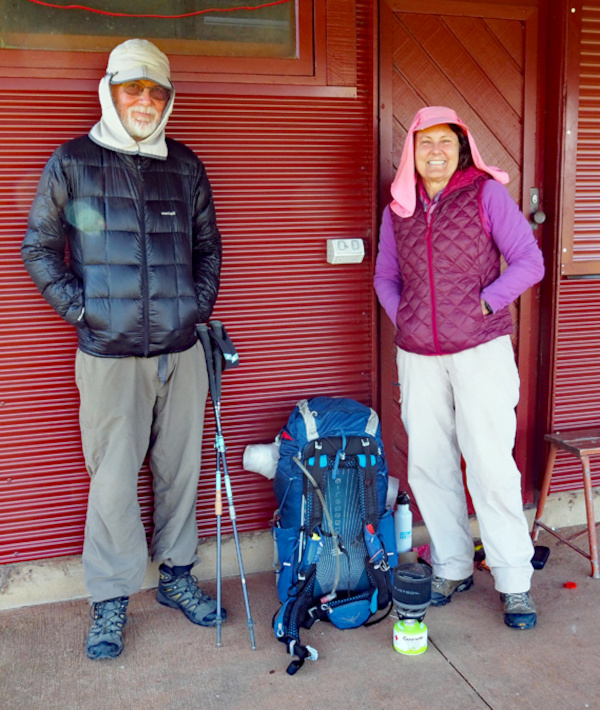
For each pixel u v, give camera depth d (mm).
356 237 3066
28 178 2654
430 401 2688
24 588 2830
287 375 3061
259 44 2848
